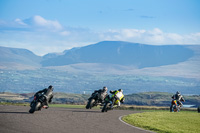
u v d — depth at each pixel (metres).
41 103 28.16
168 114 32.38
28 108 33.66
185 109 54.62
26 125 19.31
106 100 34.00
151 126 22.00
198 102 134.75
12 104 44.22
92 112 32.12
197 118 29.31
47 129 18.08
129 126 21.81
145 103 163.12
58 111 31.03
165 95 180.00
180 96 40.06
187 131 20.64
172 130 20.55
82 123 21.91
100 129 19.36
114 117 27.78
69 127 19.44
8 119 22.19
